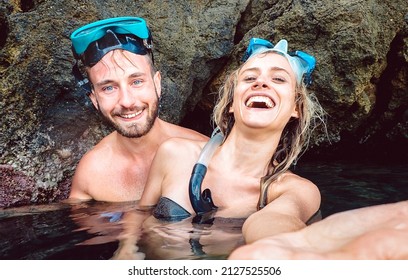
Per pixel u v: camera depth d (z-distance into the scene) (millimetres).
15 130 1127
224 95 903
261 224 607
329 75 1310
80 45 938
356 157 1472
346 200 917
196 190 812
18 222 856
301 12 1290
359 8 1262
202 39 1333
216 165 854
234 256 479
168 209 808
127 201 986
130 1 1268
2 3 1208
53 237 734
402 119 1437
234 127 855
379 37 1318
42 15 1182
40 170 1129
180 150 869
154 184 886
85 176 1031
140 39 967
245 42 1346
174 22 1306
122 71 931
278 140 852
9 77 1139
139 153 1017
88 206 958
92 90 989
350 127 1423
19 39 1161
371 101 1423
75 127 1195
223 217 784
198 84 1397
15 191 1090
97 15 1215
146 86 955
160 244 659
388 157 1458
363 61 1295
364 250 489
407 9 1319
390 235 506
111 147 1046
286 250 481
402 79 1374
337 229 543
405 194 961
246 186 843
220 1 1363
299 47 1318
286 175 838
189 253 617
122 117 950
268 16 1354
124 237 703
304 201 760
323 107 1370
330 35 1286
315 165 1331
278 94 812
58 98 1189
